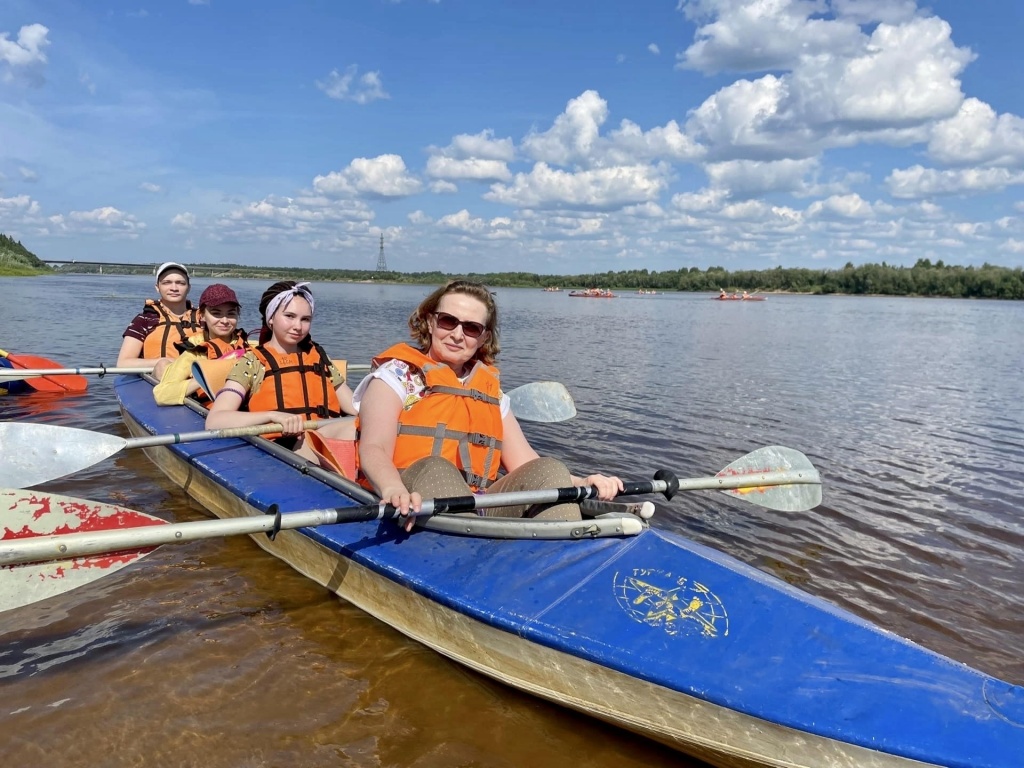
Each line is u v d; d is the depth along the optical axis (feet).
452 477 9.47
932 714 6.16
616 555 8.61
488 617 7.86
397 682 8.52
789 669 6.76
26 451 11.44
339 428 13.26
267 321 14.65
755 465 12.34
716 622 7.43
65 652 8.94
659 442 21.76
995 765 5.66
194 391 18.97
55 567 8.51
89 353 38.45
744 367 42.01
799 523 15.08
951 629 10.66
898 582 12.29
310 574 11.00
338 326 61.67
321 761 7.14
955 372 42.78
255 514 11.64
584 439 21.83
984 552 13.75
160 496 14.92
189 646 9.15
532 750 7.48
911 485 18.19
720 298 227.20
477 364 10.63
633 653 7.02
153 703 7.93
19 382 27.20
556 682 7.57
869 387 35.24
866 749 5.94
